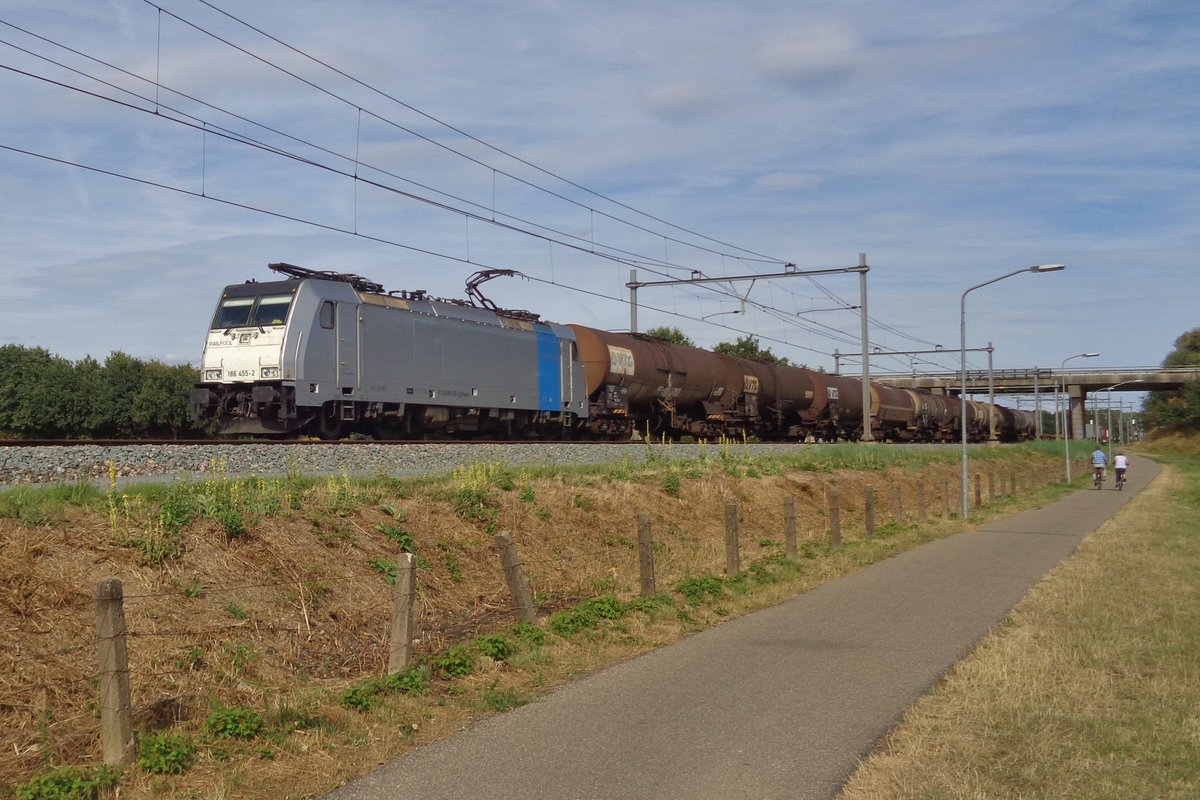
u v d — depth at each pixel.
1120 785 6.34
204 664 8.50
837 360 73.25
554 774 6.71
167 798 6.31
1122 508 35.16
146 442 17.98
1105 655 10.18
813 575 16.88
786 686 9.10
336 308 25.72
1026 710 8.13
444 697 8.85
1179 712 8.09
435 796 6.32
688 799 6.18
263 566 10.42
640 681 9.42
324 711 8.12
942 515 29.69
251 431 24.95
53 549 8.89
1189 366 103.94
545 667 10.04
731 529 16.14
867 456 37.72
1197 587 15.21
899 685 9.09
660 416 40.97
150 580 9.18
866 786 6.35
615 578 15.06
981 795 6.12
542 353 33.72
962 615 12.91
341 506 12.84
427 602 12.07
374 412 26.81
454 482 16.09
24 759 6.68
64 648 7.80
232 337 25.17
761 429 48.72
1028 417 101.12
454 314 30.08
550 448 25.34
